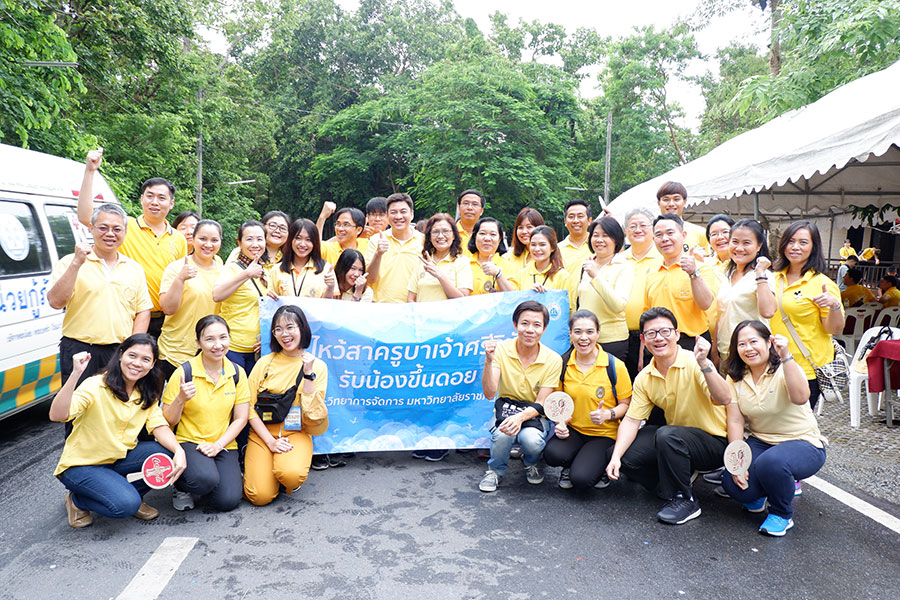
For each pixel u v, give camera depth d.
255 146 26.45
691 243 5.79
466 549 3.44
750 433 3.97
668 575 3.17
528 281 5.19
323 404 4.27
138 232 4.92
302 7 34.62
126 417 3.63
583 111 32.91
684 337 4.55
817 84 10.57
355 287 5.17
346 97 35.28
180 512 3.91
